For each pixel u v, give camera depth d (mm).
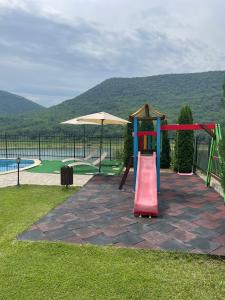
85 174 13398
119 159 19609
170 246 5301
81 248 5164
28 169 14773
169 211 7625
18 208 7656
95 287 3982
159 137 10008
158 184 9914
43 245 5273
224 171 5953
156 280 4168
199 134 14523
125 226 6402
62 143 24625
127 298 3760
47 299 3715
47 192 9555
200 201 8695
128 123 15305
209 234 5949
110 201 8555
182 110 14242
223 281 4176
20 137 26062
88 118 12930
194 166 14164
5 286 3977
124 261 4711
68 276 4242
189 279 4215
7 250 5066
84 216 7098
